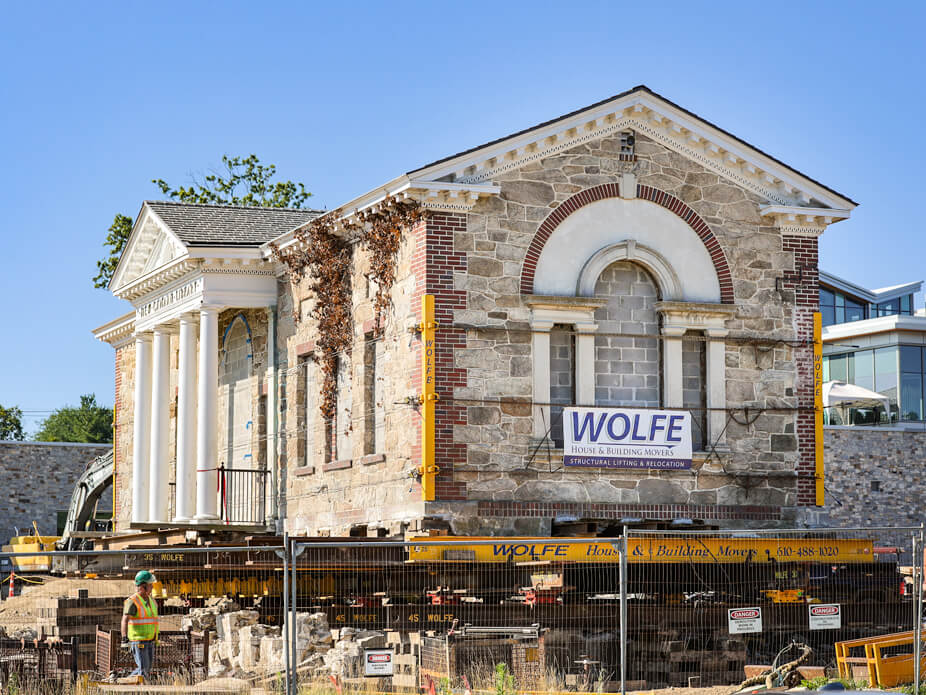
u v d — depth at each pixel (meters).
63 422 110.38
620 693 19.33
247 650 21.77
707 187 28.92
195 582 25.84
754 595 24.61
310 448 31.92
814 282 29.61
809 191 29.50
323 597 23.88
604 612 22.48
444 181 26.66
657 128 28.59
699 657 21.83
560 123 27.50
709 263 28.77
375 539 25.12
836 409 59.03
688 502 27.80
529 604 22.45
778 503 28.56
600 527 27.08
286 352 33.25
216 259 33.28
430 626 22.81
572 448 26.91
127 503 45.00
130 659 20.73
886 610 25.20
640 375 28.19
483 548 24.59
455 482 26.16
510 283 27.09
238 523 32.72
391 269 27.89
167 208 37.28
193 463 34.50
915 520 49.50
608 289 28.28
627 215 28.23
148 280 36.19
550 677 20.00
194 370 34.88
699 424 28.34
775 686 19.38
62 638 22.81
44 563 41.47
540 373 27.05
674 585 24.19
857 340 60.34
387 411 27.92
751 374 28.75
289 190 70.56
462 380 26.48
